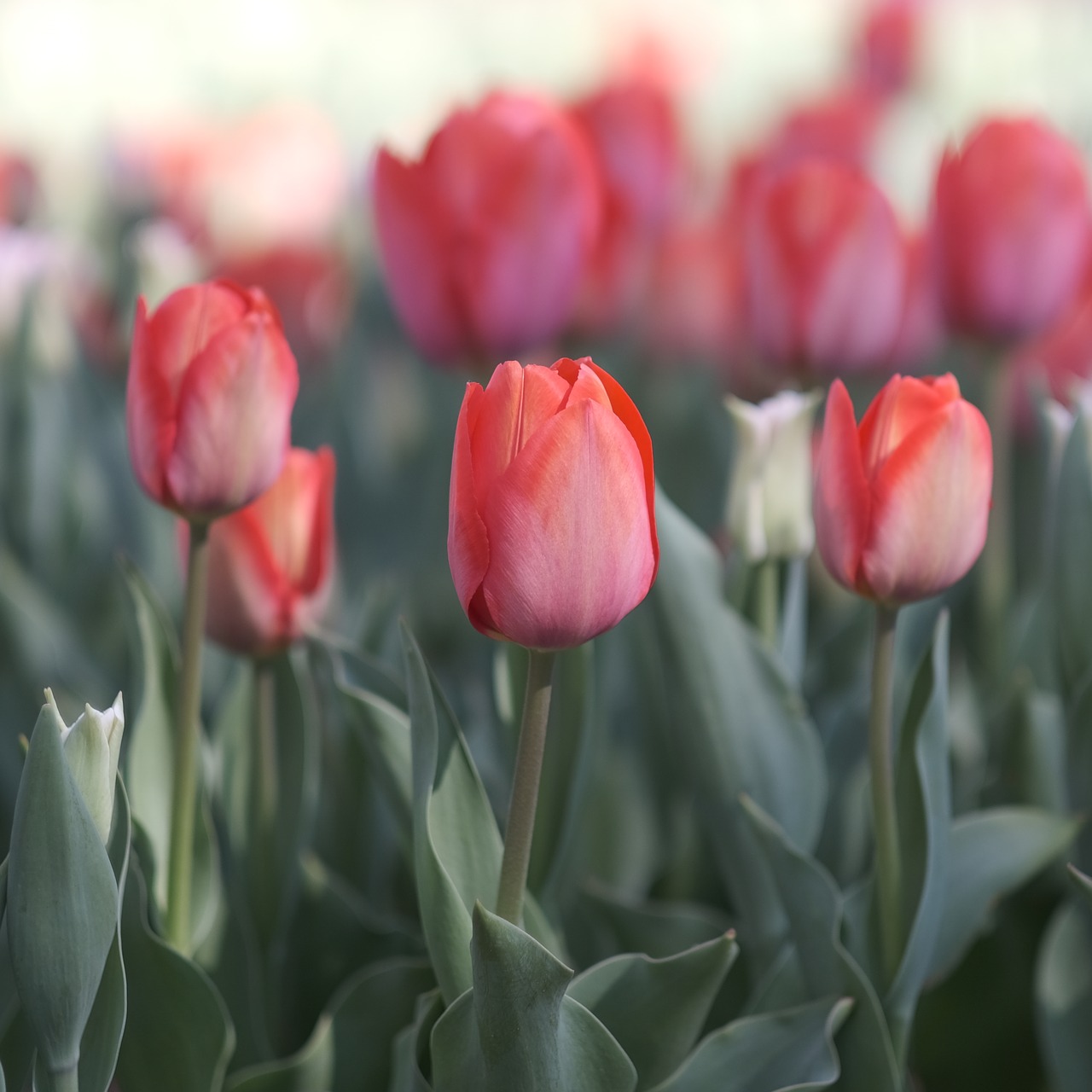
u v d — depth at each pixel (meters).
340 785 1.56
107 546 1.92
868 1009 1.44
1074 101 3.94
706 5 6.64
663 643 1.50
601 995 1.43
